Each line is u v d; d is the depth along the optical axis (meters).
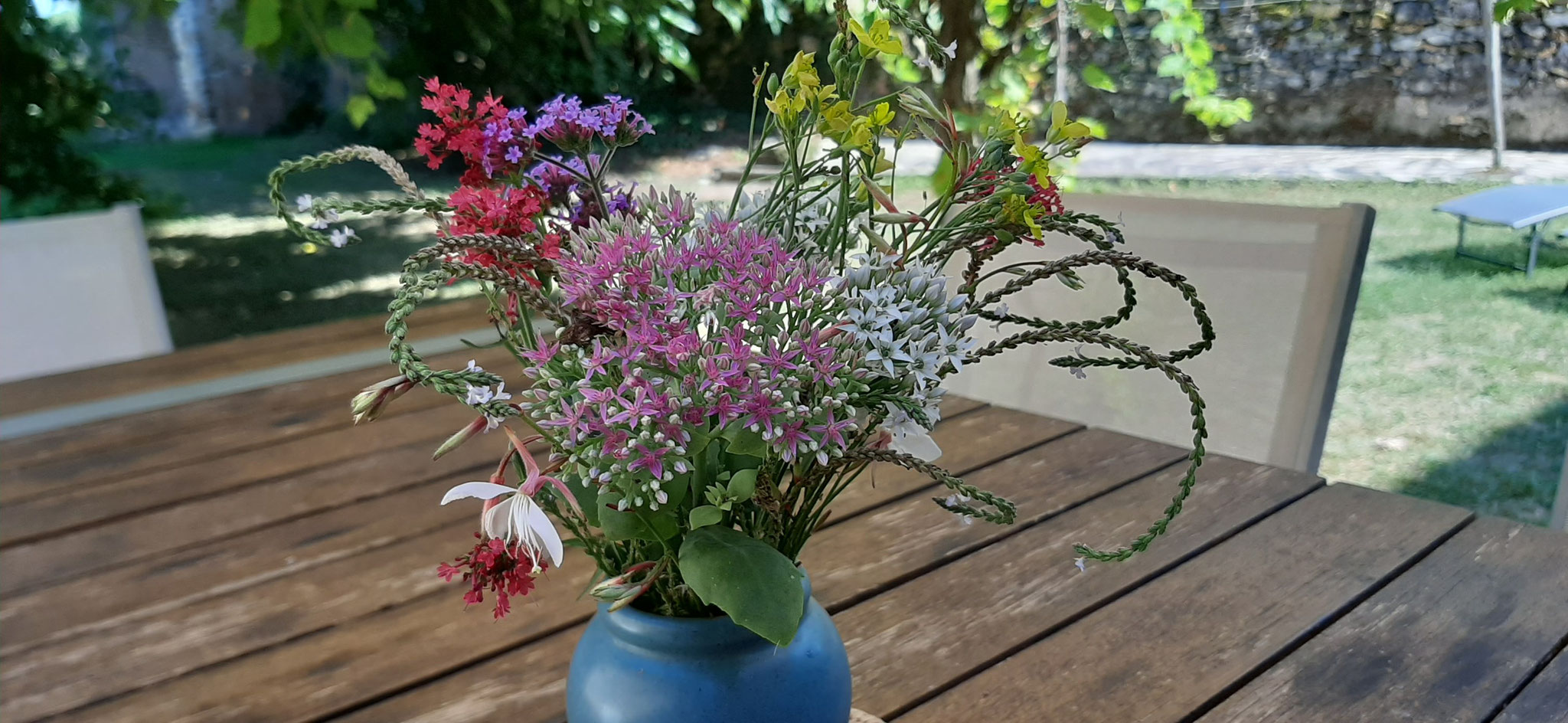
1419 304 2.38
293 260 2.68
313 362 1.07
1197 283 0.96
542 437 0.33
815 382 0.31
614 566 0.41
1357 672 0.52
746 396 0.30
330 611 0.61
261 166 2.59
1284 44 3.01
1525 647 0.54
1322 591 0.60
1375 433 1.95
